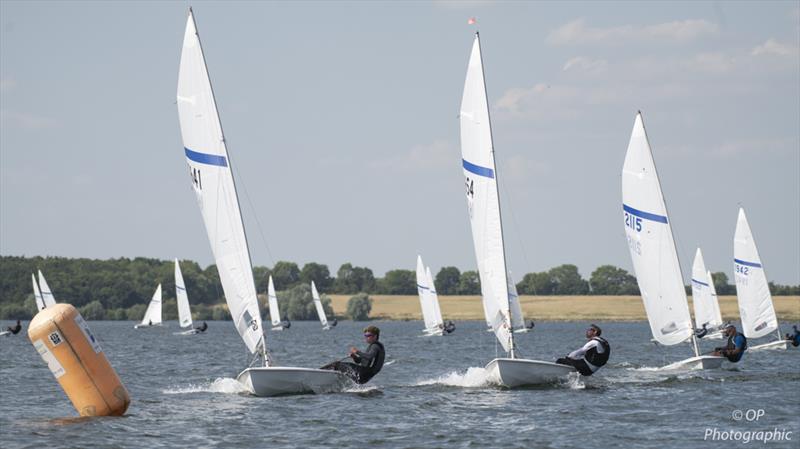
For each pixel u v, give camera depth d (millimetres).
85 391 63688
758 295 157500
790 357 130250
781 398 74000
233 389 83250
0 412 69688
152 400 75125
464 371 111500
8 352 171375
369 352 78688
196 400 74688
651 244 102875
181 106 78250
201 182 78000
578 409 67938
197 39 77500
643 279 103688
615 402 71688
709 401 72125
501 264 83625
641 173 103062
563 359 82000
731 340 102250
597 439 56312
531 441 55812
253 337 77750
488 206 84125
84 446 54344
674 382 86312
